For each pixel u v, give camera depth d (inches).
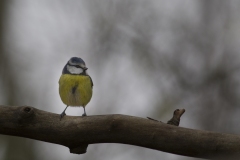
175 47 588.4
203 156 238.5
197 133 236.4
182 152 239.9
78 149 250.7
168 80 569.6
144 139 240.2
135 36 602.5
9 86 581.0
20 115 240.7
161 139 238.2
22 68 596.7
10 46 607.8
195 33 593.0
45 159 538.0
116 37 603.5
